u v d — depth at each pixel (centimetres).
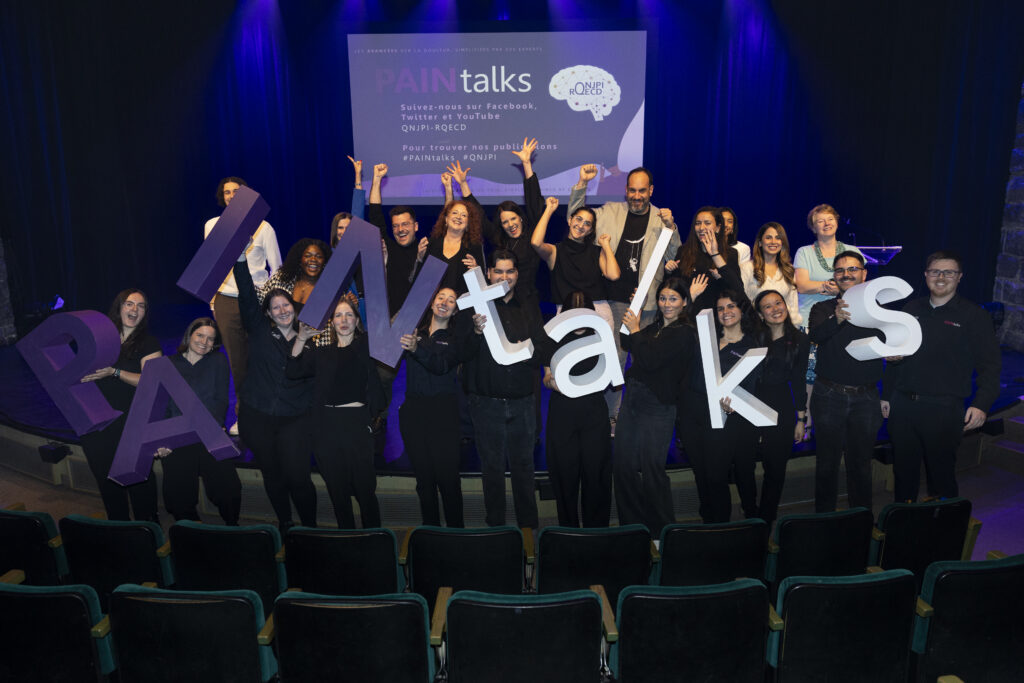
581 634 204
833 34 802
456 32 799
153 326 786
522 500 341
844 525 265
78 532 264
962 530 277
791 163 845
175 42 827
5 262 708
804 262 402
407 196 838
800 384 332
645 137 830
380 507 392
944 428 330
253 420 323
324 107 839
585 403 328
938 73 739
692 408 329
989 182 693
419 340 312
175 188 868
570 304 337
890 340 313
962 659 221
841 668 216
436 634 217
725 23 821
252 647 211
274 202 867
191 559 264
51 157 763
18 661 214
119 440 340
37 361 321
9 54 712
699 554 259
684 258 394
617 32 802
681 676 212
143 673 213
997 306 647
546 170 828
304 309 306
